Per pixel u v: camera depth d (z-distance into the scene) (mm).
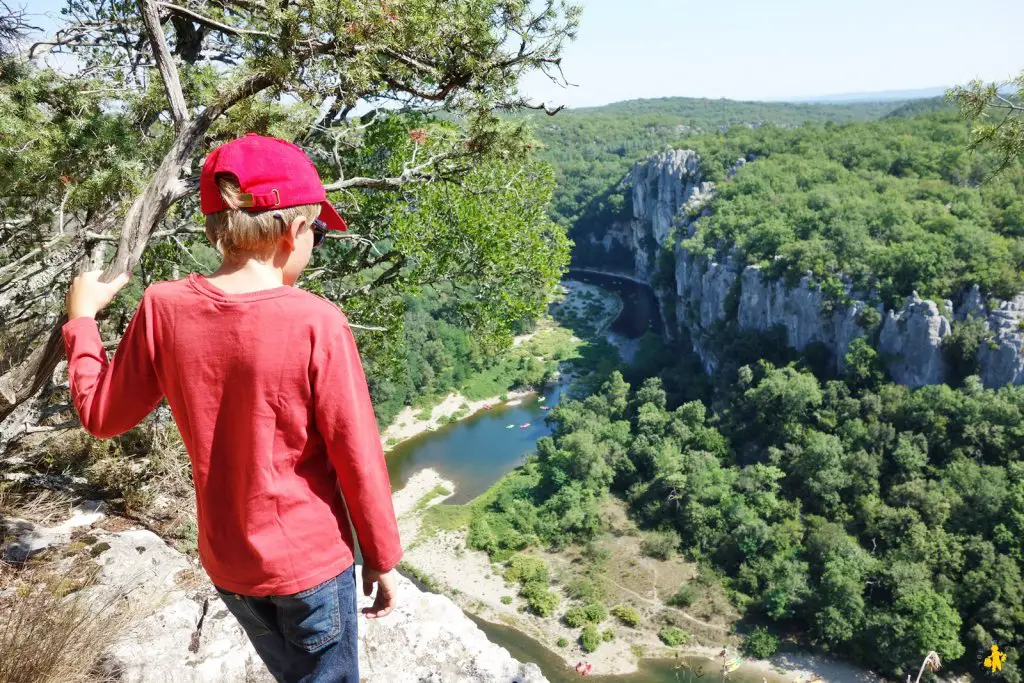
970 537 50031
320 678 1804
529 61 7344
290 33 5699
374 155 11109
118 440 6898
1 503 5504
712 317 97062
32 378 4301
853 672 41094
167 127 7820
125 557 4973
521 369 85625
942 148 106438
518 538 49531
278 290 1598
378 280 12547
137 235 4707
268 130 6848
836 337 78312
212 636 4336
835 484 57312
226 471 1614
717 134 156750
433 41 6461
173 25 8305
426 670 4629
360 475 1625
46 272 6910
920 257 72000
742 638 42438
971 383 65500
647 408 72875
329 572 1692
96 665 3602
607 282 154125
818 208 96312
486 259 11734
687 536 52375
